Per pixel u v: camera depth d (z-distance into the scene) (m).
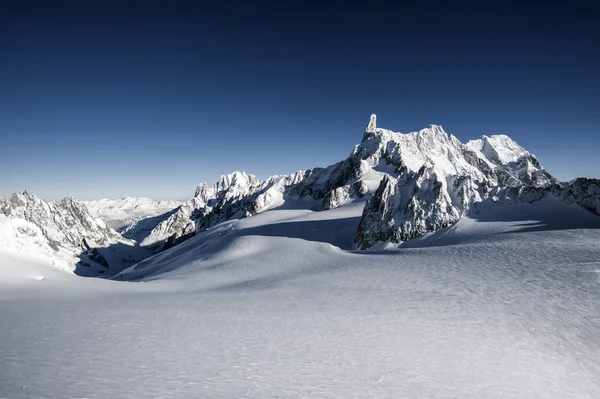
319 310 24.36
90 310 22.45
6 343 14.78
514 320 22.14
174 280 52.75
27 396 9.63
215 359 14.44
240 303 26.81
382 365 15.09
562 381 15.64
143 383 11.42
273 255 71.50
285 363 14.57
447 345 18.06
